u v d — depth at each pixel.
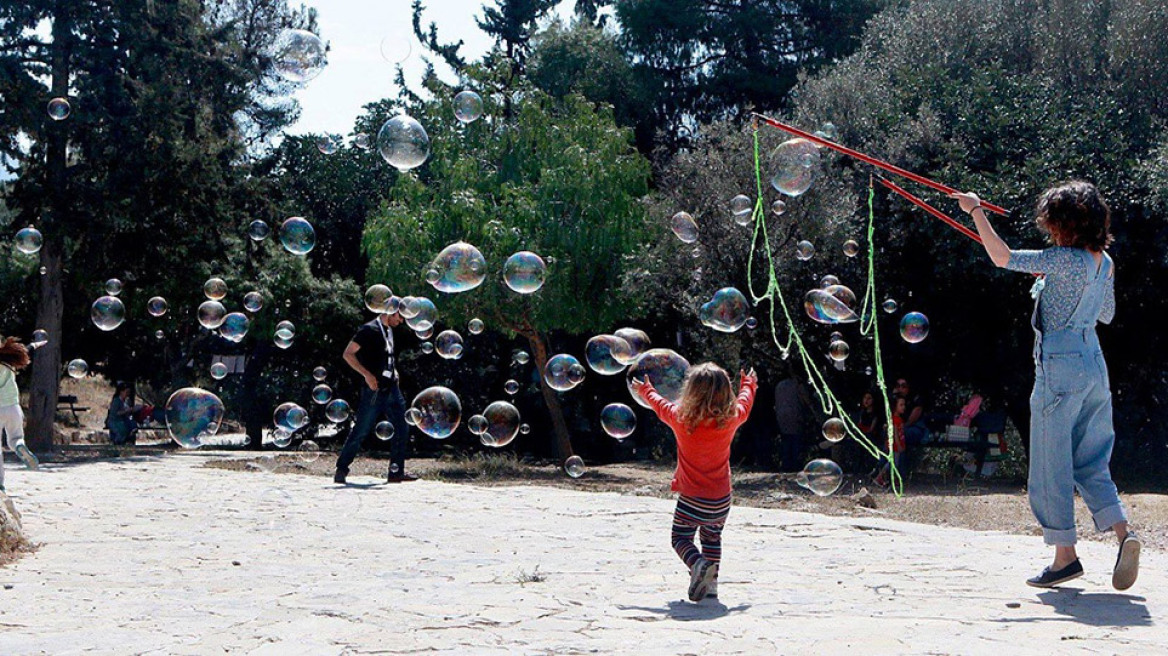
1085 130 11.68
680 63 21.17
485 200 13.08
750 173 11.83
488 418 9.48
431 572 5.04
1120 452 13.80
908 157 11.98
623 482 11.31
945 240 11.67
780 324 12.16
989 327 13.06
